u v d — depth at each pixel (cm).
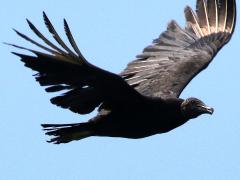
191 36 1778
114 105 1441
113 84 1384
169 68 1667
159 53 1712
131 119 1472
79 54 1303
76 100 1403
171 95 1573
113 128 1477
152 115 1483
